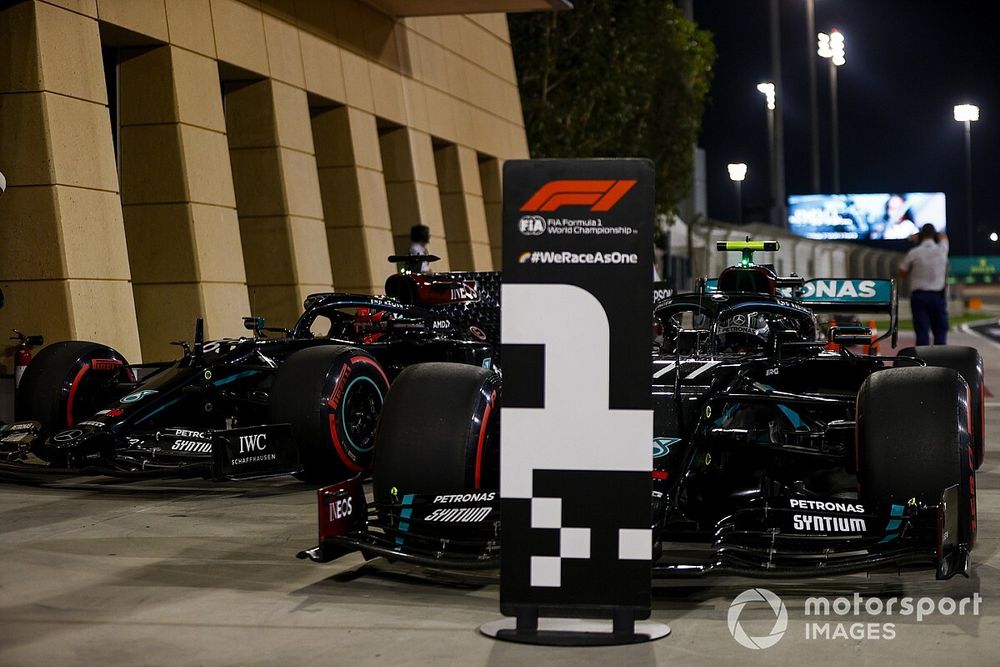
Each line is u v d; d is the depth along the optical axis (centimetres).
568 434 385
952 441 452
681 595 454
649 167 380
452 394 504
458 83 1944
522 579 388
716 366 556
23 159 1009
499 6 1655
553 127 2678
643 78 2870
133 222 1198
